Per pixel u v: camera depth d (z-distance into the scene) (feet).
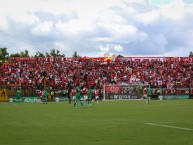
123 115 97.96
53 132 61.05
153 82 245.24
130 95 228.02
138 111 114.01
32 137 55.21
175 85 236.84
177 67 261.85
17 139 53.26
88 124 74.13
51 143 49.62
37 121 81.25
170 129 64.28
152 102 184.96
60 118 89.25
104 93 224.74
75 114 102.94
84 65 257.34
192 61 264.72
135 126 69.62
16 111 117.80
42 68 249.75
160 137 54.49
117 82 246.88
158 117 90.22
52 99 215.72
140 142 50.06
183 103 171.01
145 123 75.25
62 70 250.37
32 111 117.70
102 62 261.44
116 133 59.47
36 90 218.18
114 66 259.39
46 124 74.28
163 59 265.13
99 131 62.18
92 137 55.06
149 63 263.08
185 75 255.29
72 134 58.49
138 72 255.50
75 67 253.85
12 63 250.98
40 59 255.91
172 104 161.27
